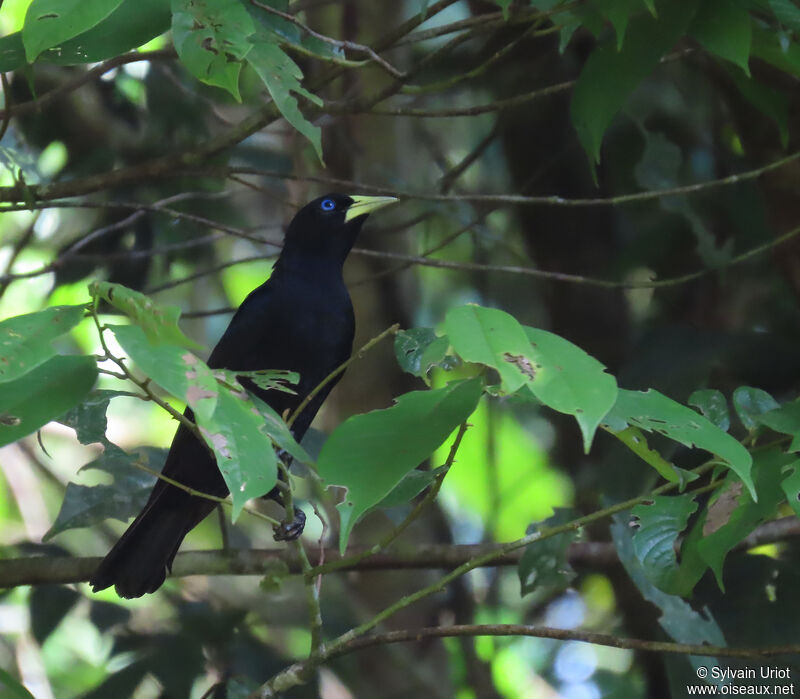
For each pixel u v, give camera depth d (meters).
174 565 9.16
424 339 5.88
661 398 5.07
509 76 12.81
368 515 12.47
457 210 12.90
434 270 14.80
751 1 7.02
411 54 13.30
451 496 15.98
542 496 16.00
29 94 12.05
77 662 13.93
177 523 8.65
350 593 13.10
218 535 15.32
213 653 10.33
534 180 12.62
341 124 12.98
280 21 7.55
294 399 9.58
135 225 12.52
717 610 9.23
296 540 6.12
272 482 4.48
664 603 8.61
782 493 5.89
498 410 15.41
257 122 9.14
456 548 9.44
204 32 5.74
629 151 12.63
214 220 12.90
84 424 6.36
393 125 13.53
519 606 14.80
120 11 6.36
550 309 13.41
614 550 9.78
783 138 8.51
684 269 12.56
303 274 9.76
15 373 4.14
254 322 9.50
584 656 14.54
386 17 13.15
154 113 12.41
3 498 15.87
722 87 10.58
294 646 13.46
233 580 13.68
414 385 13.30
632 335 13.21
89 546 14.38
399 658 12.76
